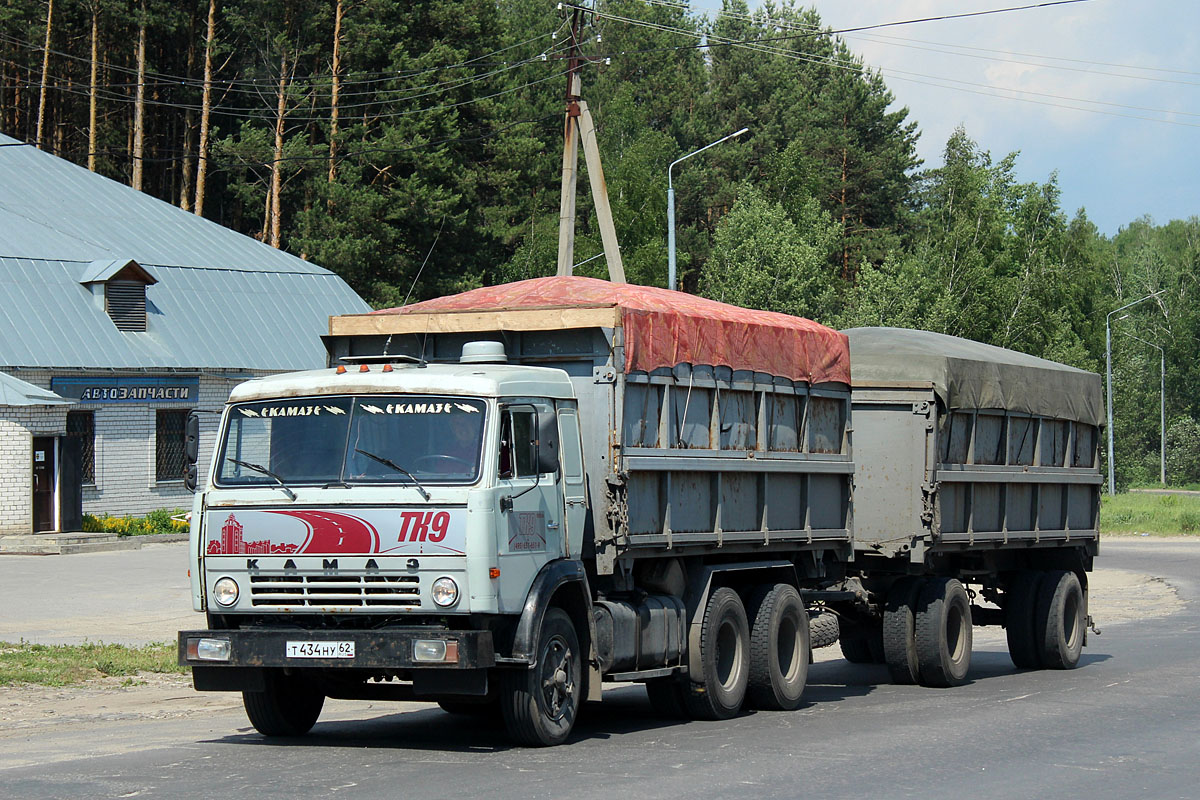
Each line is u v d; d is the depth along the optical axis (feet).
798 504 62.64
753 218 283.79
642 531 51.06
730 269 279.69
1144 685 68.64
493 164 260.01
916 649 69.92
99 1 249.34
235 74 276.00
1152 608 120.78
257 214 261.85
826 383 65.21
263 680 45.16
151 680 65.82
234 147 234.58
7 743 48.75
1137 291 480.64
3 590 100.37
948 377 69.51
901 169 379.14
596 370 50.16
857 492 70.64
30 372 148.46
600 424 49.83
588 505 49.70
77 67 269.23
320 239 232.53
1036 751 47.11
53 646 72.28
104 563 121.90
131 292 162.30
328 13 244.83
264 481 45.52
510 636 45.29
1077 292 335.47
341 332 55.21
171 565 120.26
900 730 52.16
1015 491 78.43
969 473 72.38
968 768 43.47
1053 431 83.51
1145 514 238.48
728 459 56.39
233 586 45.19
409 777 40.37
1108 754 46.62
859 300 281.13
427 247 246.27
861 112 380.58
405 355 54.49
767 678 57.93
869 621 73.72
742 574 60.03
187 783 39.27
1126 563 164.76
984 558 78.43
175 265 176.04
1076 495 86.53
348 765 42.65
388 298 231.91
